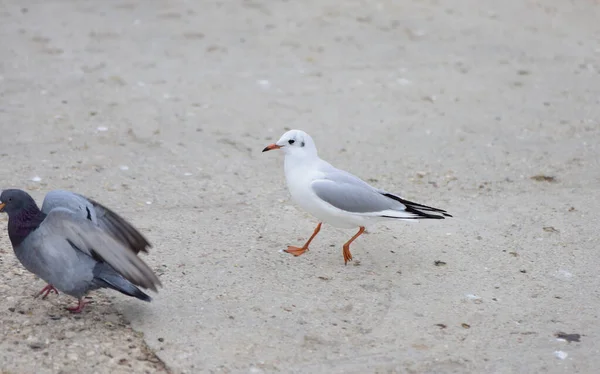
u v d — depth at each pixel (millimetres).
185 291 9688
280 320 9148
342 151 14594
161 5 23203
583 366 8484
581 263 10773
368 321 9242
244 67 18719
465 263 10750
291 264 10555
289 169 10688
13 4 22875
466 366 8438
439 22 22141
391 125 15828
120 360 8234
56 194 8641
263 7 23125
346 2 23641
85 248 8414
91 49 19469
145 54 19297
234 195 12672
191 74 18172
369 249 11117
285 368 8273
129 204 12117
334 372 8242
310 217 12047
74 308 9102
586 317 9453
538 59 19641
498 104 16953
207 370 8164
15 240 8578
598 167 14008
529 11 23297
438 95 17375
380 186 13195
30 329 8688
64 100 16422
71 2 23250
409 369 8352
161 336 8719
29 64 18391
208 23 21688
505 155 14523
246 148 14609
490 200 12773
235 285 9891
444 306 9641
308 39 20641
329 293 9828
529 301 9805
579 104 16969
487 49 20234
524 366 8461
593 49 20344
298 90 17469
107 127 15195
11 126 15008
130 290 8703
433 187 13258
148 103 16453
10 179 12750
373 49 20031
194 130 15266
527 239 11445
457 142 15094
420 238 11477
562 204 12602
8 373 7902
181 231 11281
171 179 13141
